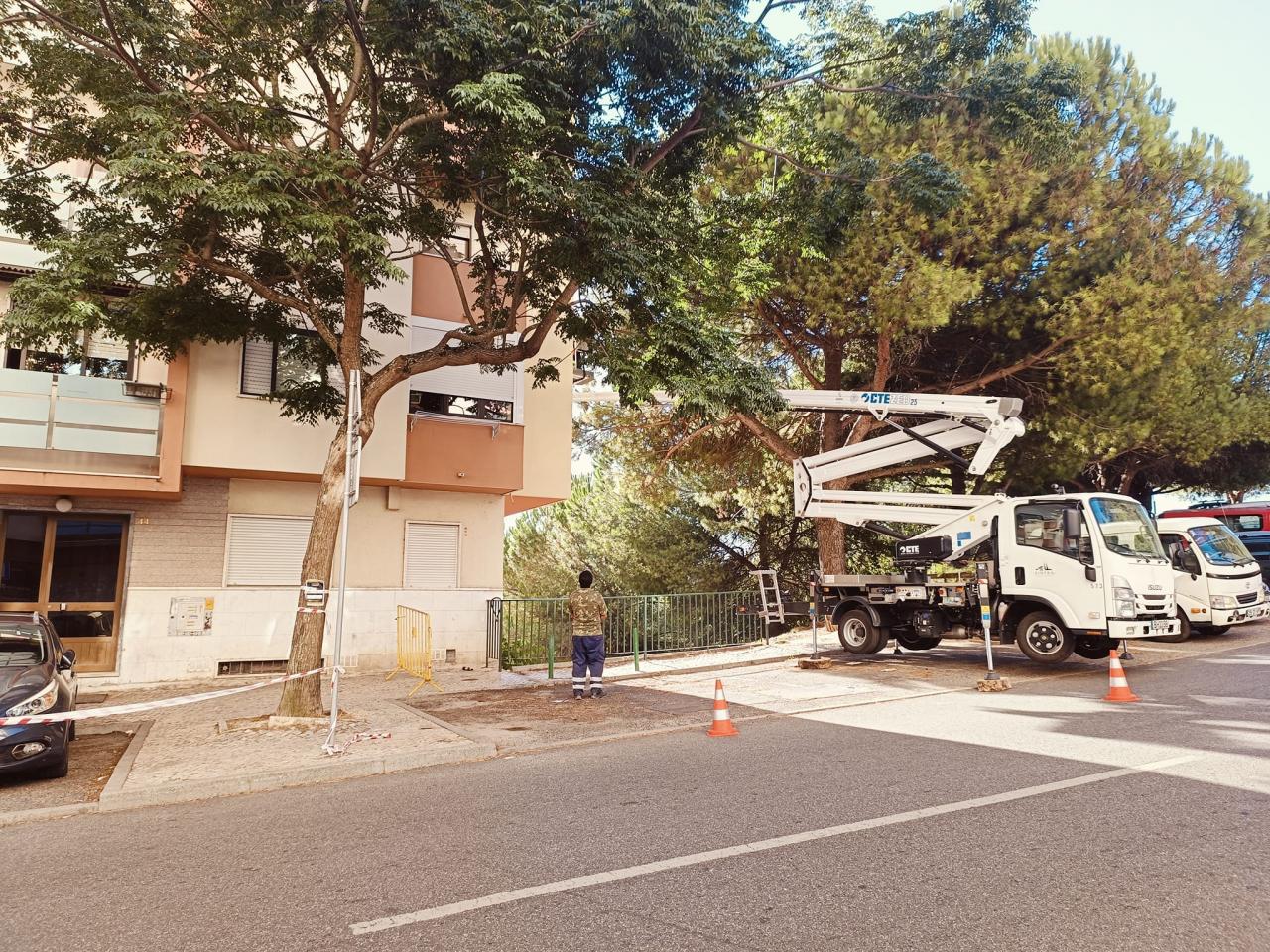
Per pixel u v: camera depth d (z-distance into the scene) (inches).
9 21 367.6
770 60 470.3
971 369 763.4
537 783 272.5
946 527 549.0
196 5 401.4
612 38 379.9
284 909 166.2
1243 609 623.8
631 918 156.9
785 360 844.0
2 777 293.0
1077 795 230.7
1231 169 716.7
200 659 546.9
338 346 399.5
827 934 147.2
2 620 342.3
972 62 508.4
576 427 893.8
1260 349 855.1
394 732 351.9
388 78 390.3
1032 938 143.2
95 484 489.7
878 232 612.7
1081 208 645.3
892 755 291.0
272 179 334.3
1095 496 486.9
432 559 639.8
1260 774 247.6
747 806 232.4
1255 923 147.3
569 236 393.1
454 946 146.6
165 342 450.0
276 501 583.5
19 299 332.8
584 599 457.7
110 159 360.5
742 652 646.5
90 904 172.9
